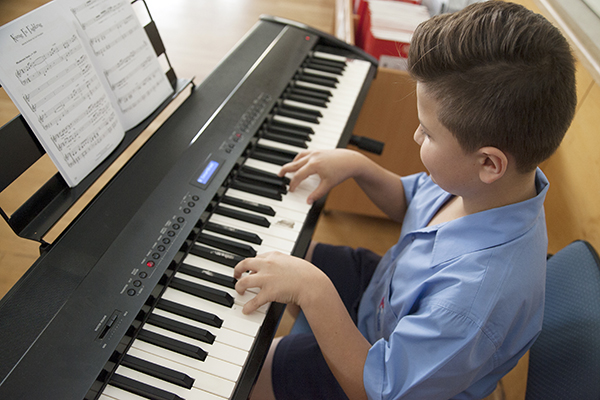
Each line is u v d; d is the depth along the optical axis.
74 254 0.70
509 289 0.61
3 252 1.03
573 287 0.75
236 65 1.15
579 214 1.01
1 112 1.44
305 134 1.05
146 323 0.68
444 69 0.54
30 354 0.59
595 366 0.64
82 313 0.64
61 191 0.76
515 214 0.63
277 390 0.82
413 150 1.59
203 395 0.61
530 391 0.75
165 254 0.72
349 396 0.71
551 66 0.50
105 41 0.81
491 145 0.55
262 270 0.71
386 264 0.94
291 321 1.46
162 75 0.95
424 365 0.62
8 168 0.69
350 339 0.69
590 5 0.95
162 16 2.50
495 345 0.61
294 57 1.22
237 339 0.67
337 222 1.84
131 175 0.84
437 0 1.51
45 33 0.70
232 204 0.88
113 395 0.61
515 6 0.53
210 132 0.95
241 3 2.67
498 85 0.51
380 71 1.36
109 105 0.81
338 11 1.92
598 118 0.95
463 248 0.66
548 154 0.56
